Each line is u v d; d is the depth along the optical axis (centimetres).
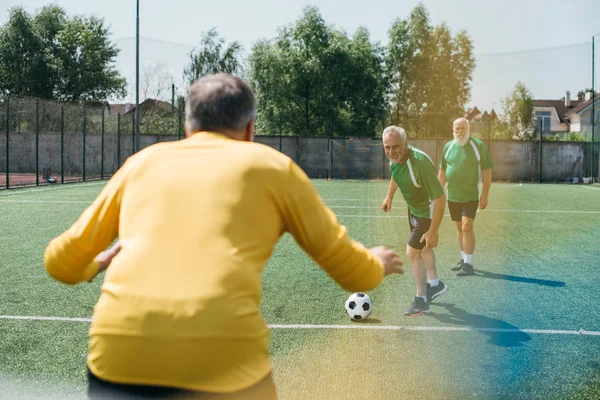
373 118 4203
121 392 160
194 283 159
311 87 4084
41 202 1538
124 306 161
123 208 176
